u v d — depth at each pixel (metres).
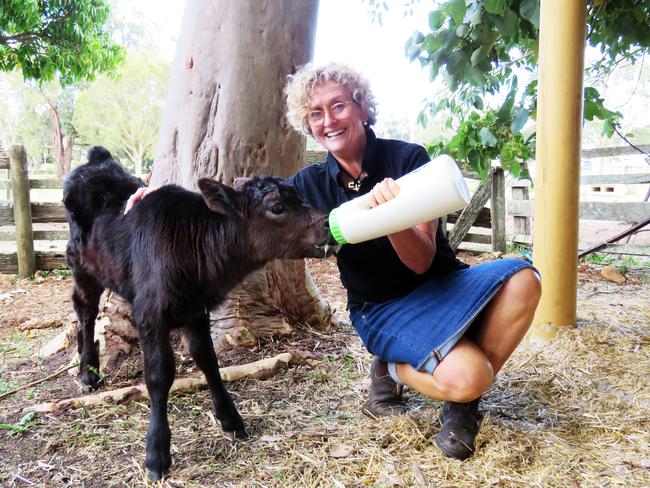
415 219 1.91
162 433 2.26
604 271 5.98
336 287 5.80
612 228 10.64
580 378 3.04
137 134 38.47
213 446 2.43
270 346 3.64
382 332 2.41
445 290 2.32
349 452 2.31
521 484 2.05
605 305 4.71
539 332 3.78
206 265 2.47
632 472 2.11
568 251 3.68
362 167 2.37
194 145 3.71
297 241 2.45
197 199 2.63
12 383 3.18
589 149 7.57
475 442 2.33
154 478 2.18
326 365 3.38
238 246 2.52
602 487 2.02
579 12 3.45
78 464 2.31
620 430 2.44
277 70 3.69
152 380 2.31
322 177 2.59
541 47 3.63
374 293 2.46
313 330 3.99
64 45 11.40
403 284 2.43
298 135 3.85
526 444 2.32
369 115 2.38
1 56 11.41
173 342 3.61
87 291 3.14
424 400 2.82
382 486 2.07
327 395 2.95
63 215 6.56
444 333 2.19
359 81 2.29
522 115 4.19
